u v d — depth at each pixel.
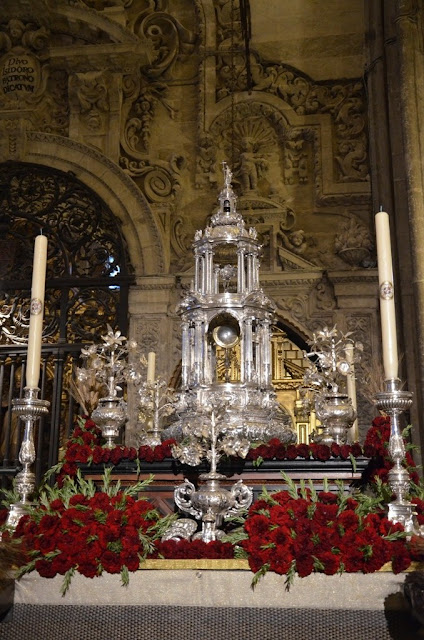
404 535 3.12
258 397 4.50
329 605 2.94
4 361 10.85
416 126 8.03
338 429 4.60
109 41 11.84
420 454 7.34
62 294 11.00
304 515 3.14
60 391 10.49
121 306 10.67
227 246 5.03
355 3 11.73
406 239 8.34
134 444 9.56
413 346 7.97
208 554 3.13
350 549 2.94
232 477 4.33
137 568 3.03
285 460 4.28
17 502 3.74
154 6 12.17
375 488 4.11
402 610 2.90
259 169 11.23
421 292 7.44
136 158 11.46
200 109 11.57
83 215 11.38
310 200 11.04
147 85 11.91
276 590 2.96
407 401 3.59
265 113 11.48
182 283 10.67
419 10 8.55
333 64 11.53
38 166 11.45
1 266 11.46
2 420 11.57
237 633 2.95
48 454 10.89
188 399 4.55
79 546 3.06
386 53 9.09
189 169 11.45
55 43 12.07
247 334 4.57
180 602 3.01
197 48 12.00
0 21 12.09
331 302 10.40
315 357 10.38
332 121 11.29
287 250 10.70
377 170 9.59
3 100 11.67
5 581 2.99
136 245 10.92
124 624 3.01
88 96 11.58
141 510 3.32
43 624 3.05
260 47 11.76
